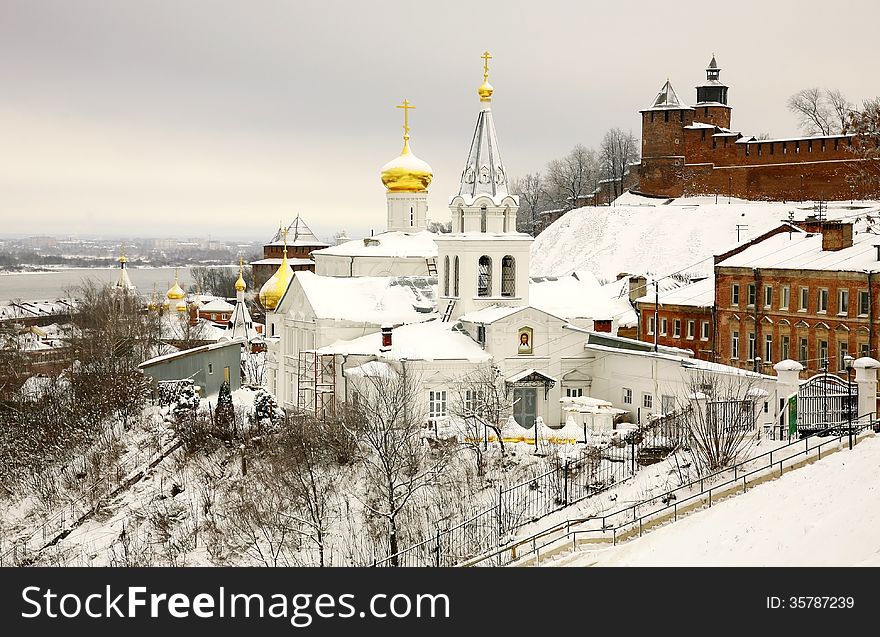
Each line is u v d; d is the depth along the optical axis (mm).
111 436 96375
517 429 82688
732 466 61969
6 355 133875
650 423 79188
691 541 54875
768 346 107500
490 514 65875
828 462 58938
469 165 98062
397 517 68500
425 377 89438
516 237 96500
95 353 125562
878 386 77500
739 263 111125
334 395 95938
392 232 114000
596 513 62750
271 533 70188
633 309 129000
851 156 196500
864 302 97562
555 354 93188
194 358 113750
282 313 106438
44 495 87750
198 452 87312
